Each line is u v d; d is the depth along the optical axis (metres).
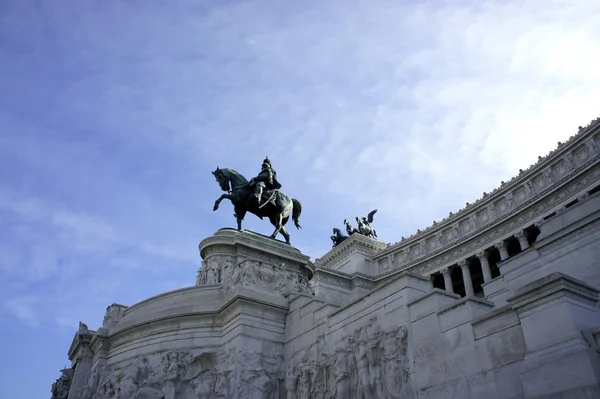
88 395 23.36
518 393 11.48
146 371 21.61
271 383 20.14
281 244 30.33
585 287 11.02
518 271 20.44
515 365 11.74
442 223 67.06
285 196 33.12
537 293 11.12
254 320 21.33
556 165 54.25
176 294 24.83
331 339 18.56
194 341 22.05
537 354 10.73
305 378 18.91
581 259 18.03
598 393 9.32
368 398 15.58
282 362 21.00
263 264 23.69
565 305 10.50
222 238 30.42
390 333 15.81
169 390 20.47
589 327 10.48
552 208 53.34
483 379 12.45
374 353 16.16
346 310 18.38
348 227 86.12
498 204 60.91
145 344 22.75
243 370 19.81
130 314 25.92
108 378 22.61
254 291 21.97
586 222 18.16
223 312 22.34
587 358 9.70
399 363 15.18
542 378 10.41
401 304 16.02
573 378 9.81
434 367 14.00
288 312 22.25
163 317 22.81
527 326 11.23
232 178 33.84
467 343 13.23
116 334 24.20
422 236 69.75
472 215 63.69
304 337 20.33
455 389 13.13
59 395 30.81
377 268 75.44
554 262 19.00
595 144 49.75
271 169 33.28
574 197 51.12
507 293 20.59
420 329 14.95
